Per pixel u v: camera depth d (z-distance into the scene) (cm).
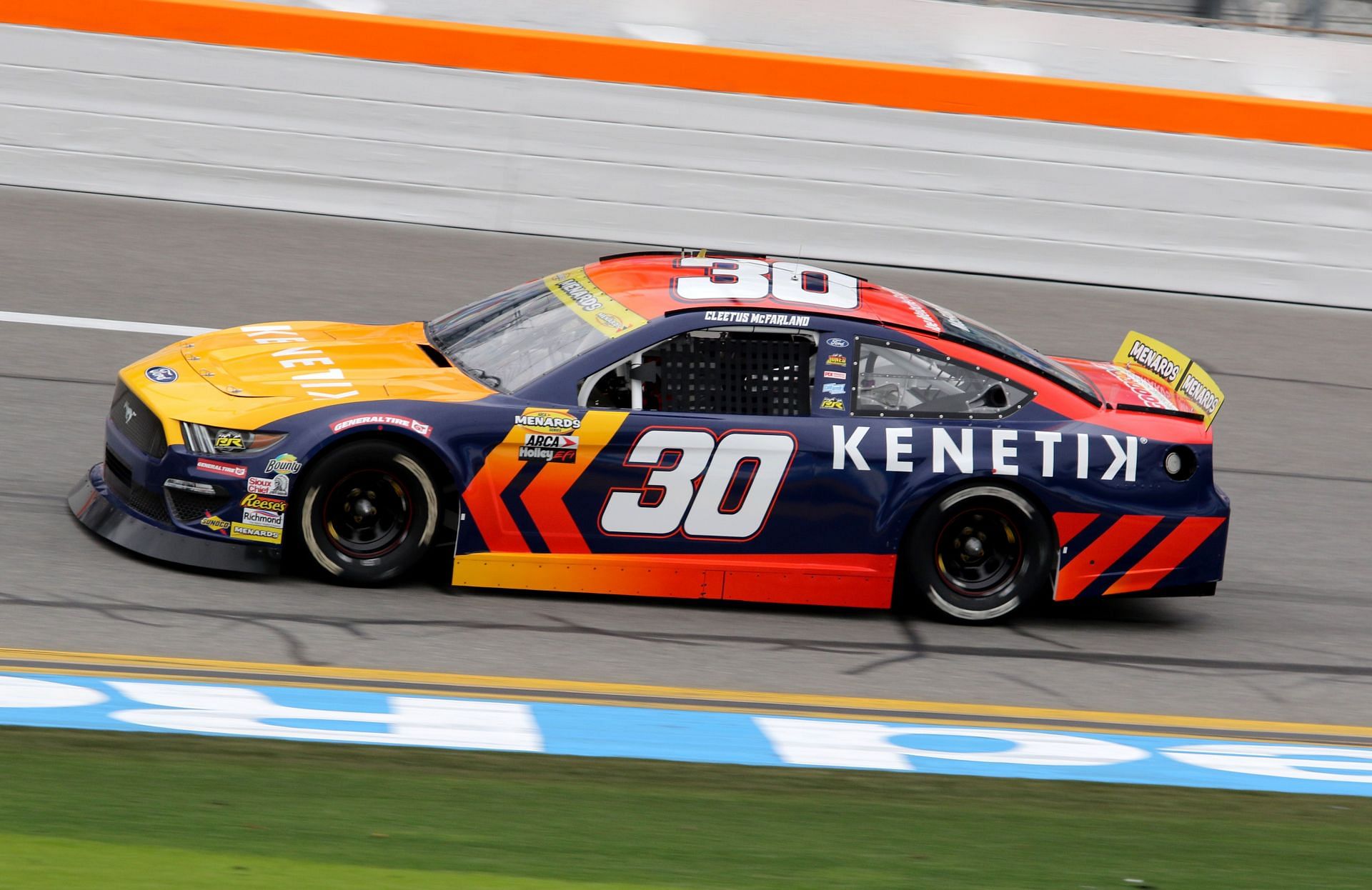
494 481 2102
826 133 4288
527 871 1357
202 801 1465
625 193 4300
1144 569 2295
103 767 1527
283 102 4234
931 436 2208
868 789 1675
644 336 2167
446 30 4212
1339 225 4391
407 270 3872
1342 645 2364
